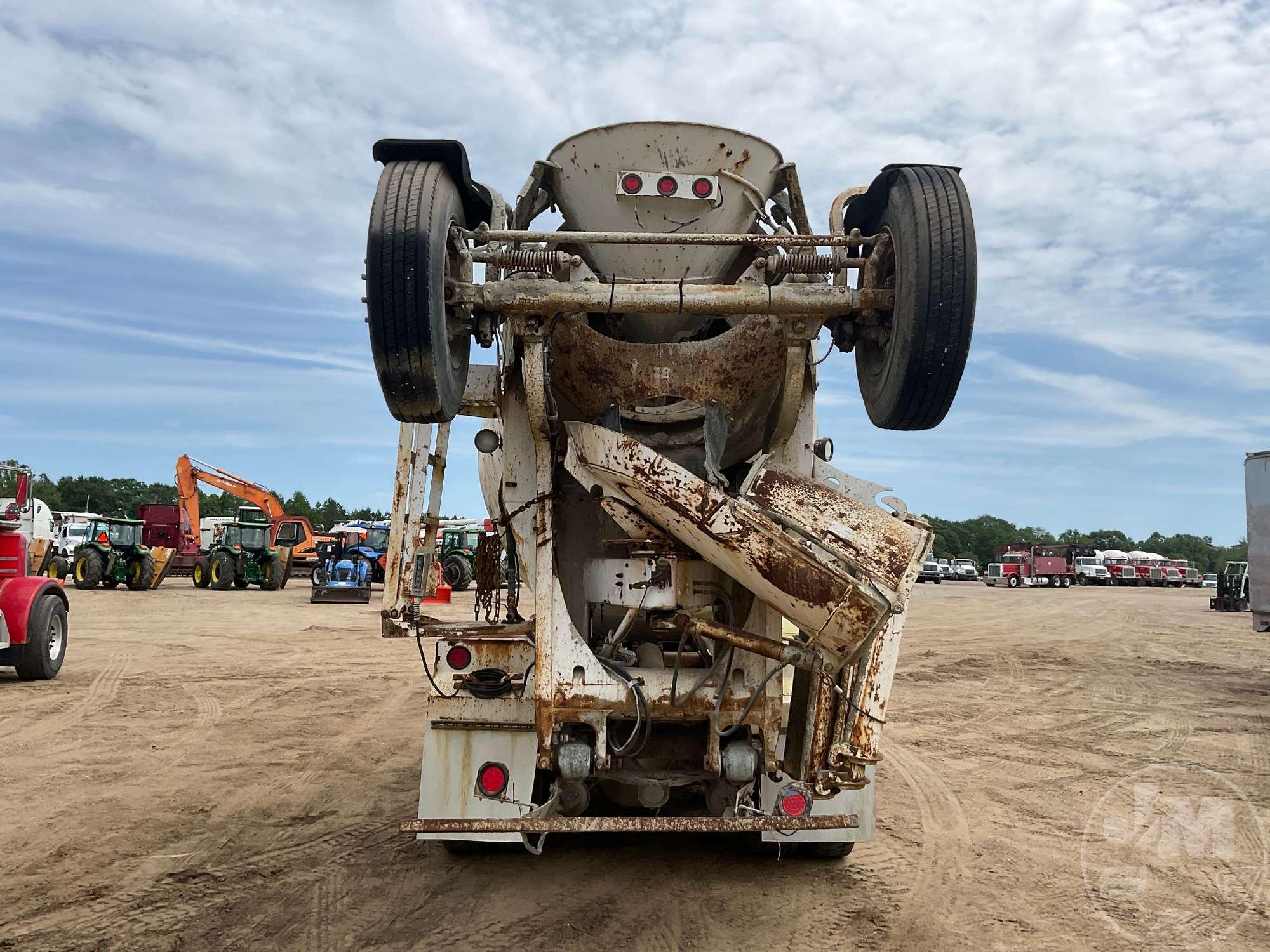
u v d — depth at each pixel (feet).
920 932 12.57
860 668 11.44
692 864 15.29
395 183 11.82
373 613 69.10
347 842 16.16
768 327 14.28
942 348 11.89
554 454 14.19
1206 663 46.01
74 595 83.20
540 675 12.46
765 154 15.39
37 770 21.11
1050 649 51.93
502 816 13.92
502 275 13.15
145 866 14.80
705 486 11.91
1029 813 18.49
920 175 12.58
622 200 15.51
